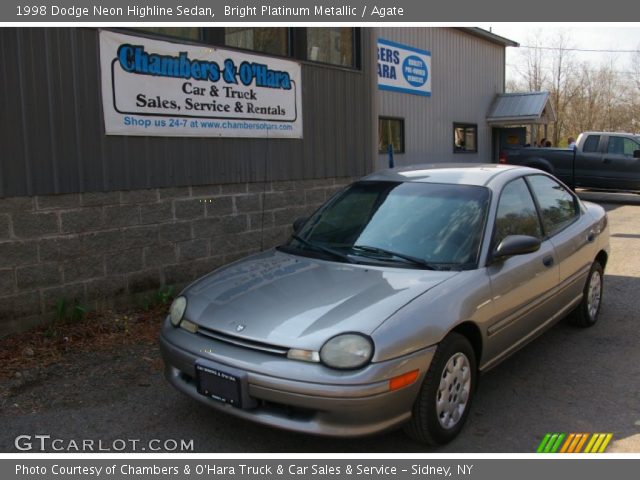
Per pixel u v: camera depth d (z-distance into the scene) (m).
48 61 5.38
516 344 4.30
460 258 3.99
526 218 4.68
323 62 8.34
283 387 3.17
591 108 44.84
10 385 4.45
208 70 6.72
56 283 5.57
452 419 3.62
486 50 19.48
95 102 5.74
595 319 5.90
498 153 20.77
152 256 6.37
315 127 8.23
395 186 4.78
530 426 3.87
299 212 8.10
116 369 4.80
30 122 5.29
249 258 4.62
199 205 6.80
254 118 7.33
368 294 3.57
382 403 3.15
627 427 3.84
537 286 4.45
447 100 17.47
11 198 5.21
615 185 15.79
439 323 3.43
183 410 4.12
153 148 6.27
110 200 5.95
